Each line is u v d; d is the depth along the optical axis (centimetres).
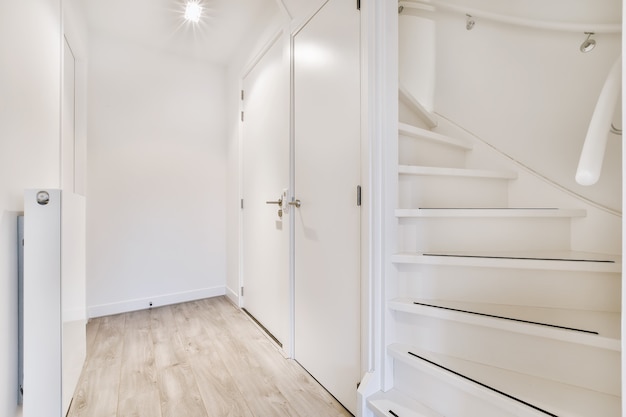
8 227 104
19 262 113
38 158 131
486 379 104
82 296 162
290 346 191
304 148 181
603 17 150
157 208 282
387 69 132
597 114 98
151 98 279
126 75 267
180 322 246
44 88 137
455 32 208
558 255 127
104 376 167
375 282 130
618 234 133
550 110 167
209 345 206
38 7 130
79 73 233
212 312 269
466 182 163
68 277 126
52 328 111
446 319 117
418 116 202
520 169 174
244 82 279
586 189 151
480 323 109
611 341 91
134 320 249
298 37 185
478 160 192
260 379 167
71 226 132
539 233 143
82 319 162
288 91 194
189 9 222
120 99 264
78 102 232
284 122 201
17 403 113
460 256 122
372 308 130
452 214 135
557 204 160
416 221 139
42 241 110
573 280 115
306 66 178
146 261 277
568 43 161
